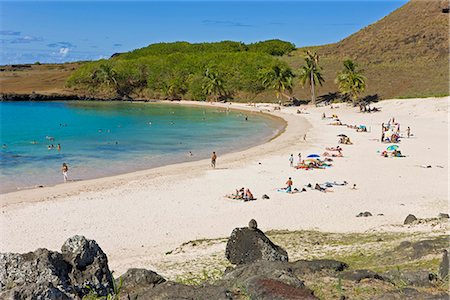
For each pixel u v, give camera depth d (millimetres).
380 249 18406
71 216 30453
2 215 30672
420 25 132375
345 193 34969
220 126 79188
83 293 11406
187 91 132375
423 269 12766
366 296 10539
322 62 131875
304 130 70500
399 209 30109
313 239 22609
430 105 84000
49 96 133500
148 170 45281
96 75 140500
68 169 45906
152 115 96438
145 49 170250
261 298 9938
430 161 46375
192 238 25875
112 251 24016
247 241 17016
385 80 108438
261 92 123000
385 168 43562
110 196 35344
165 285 11031
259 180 39969
